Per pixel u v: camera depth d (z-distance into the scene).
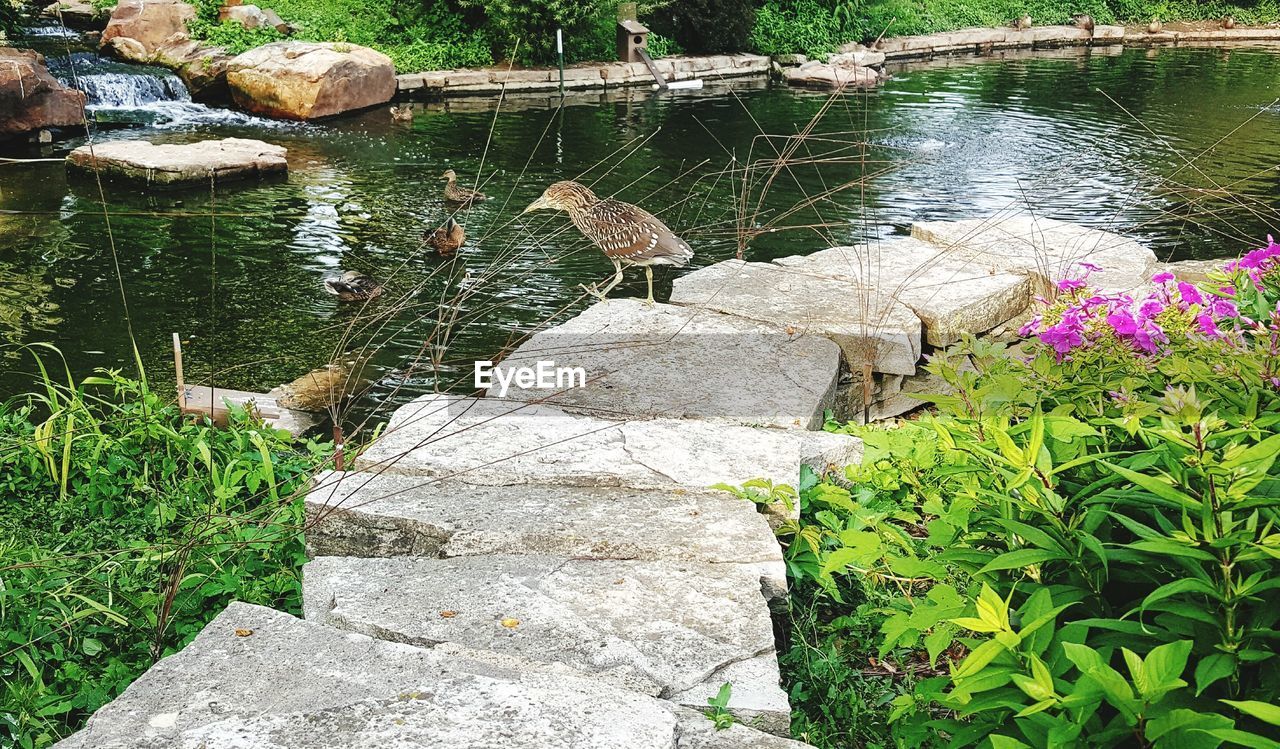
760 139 16.41
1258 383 2.64
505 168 14.48
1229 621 2.02
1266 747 1.74
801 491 3.94
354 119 17.97
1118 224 11.52
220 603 3.87
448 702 2.61
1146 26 29.86
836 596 3.46
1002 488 2.56
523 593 3.18
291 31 21.55
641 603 3.13
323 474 4.20
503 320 8.98
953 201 12.66
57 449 5.08
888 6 26.84
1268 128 17.14
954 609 2.39
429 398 4.67
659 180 13.85
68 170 13.75
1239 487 2.01
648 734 2.50
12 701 3.28
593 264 10.38
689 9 23.47
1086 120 17.77
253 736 2.48
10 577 3.92
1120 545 2.23
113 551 3.97
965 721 2.55
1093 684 1.97
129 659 3.63
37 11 23.11
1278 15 31.73
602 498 3.72
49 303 9.35
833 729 3.02
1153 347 3.05
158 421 5.16
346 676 2.72
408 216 12.15
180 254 10.73
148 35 20.41
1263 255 3.58
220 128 16.92
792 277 6.04
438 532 3.50
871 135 16.52
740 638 2.98
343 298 9.51
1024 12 29.59
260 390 7.58
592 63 22.09
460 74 20.27
